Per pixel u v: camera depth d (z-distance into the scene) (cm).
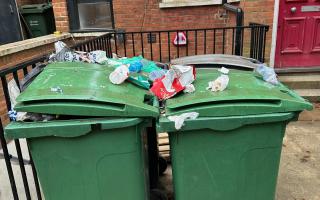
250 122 175
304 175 310
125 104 170
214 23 554
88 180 182
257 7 496
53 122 170
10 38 606
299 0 496
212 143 181
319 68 511
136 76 211
